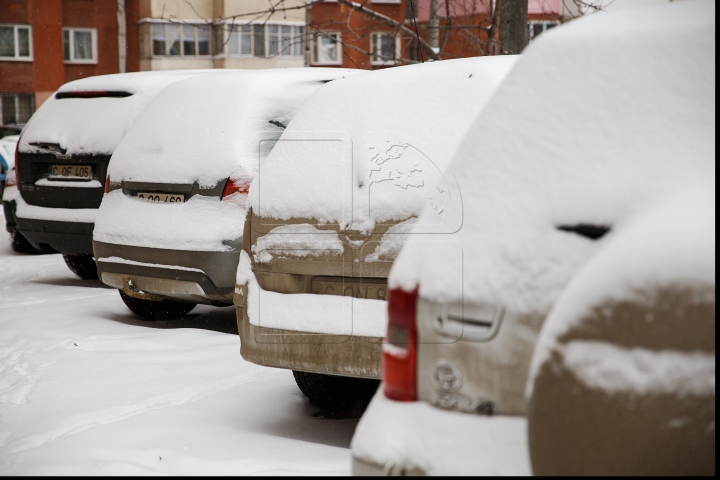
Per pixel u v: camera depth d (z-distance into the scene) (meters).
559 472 2.27
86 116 9.60
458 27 13.70
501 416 2.69
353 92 4.66
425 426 2.77
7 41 41.88
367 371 4.23
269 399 5.38
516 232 2.71
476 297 2.73
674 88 2.69
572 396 2.23
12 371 6.25
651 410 2.14
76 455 4.27
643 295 2.17
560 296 2.40
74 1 42.69
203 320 8.11
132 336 7.16
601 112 2.73
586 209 2.61
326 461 4.12
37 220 9.70
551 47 2.93
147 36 40.62
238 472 3.96
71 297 9.27
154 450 4.29
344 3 13.12
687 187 2.45
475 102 4.32
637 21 2.90
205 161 6.95
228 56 39.78
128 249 7.15
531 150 2.78
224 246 6.70
